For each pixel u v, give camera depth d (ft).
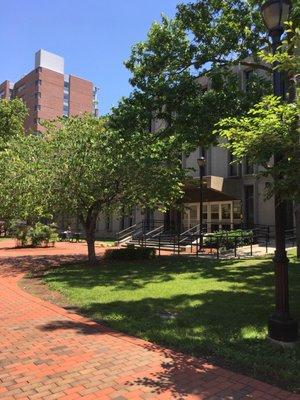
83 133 49.70
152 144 49.85
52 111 312.09
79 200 49.78
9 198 54.65
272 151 17.97
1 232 130.21
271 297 29.91
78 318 25.23
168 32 53.26
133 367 17.08
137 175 49.29
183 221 95.76
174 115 54.70
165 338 20.56
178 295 31.45
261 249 63.46
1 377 16.12
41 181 47.78
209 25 53.21
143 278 39.88
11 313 26.71
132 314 25.77
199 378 15.94
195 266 47.85
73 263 54.29
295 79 21.33
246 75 75.82
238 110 47.70
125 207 54.54
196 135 48.49
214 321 23.82
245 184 84.07
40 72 307.37
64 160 48.01
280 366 16.70
